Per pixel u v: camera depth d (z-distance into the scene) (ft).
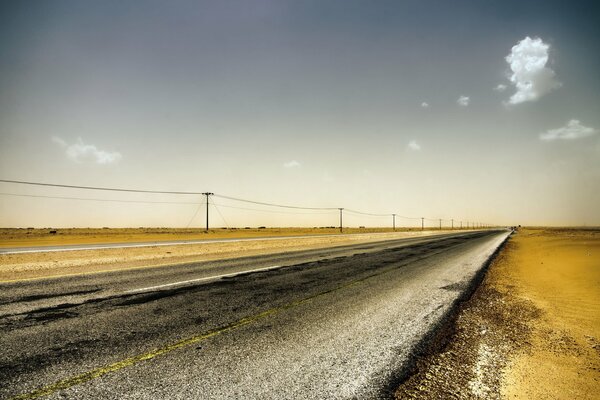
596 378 10.43
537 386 9.80
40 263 36.52
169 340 12.83
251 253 53.57
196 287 23.62
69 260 39.73
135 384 9.23
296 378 9.89
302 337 13.56
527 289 25.18
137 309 17.38
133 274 29.37
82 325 14.49
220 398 8.62
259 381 9.63
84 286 23.52
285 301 19.75
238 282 25.86
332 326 15.14
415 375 10.36
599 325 15.98
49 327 14.15
